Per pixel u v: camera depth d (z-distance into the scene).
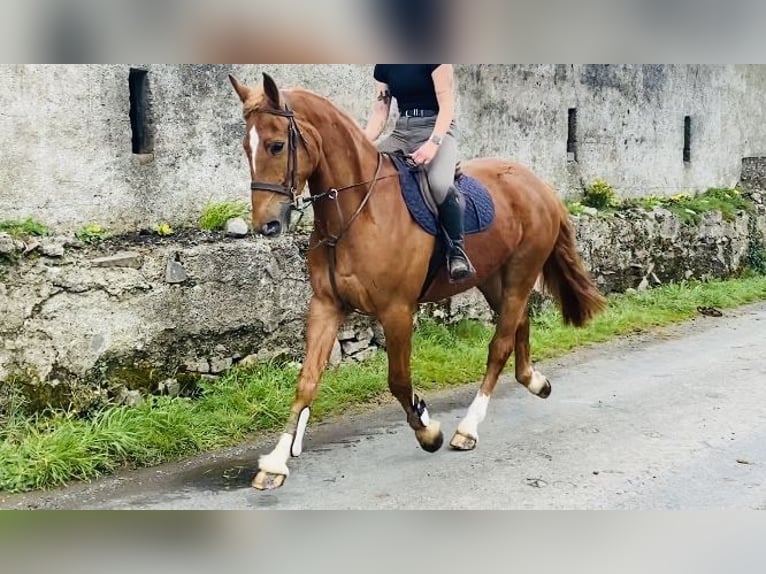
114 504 4.14
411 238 4.39
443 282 4.82
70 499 4.20
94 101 5.58
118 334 5.19
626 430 5.37
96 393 5.08
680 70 11.76
